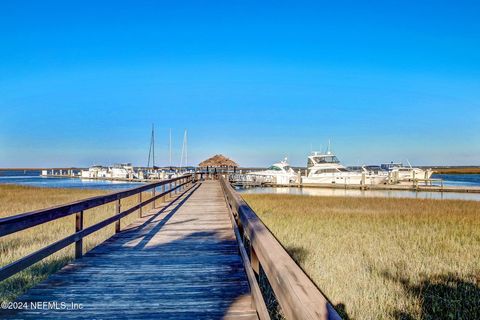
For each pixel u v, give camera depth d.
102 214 13.65
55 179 81.75
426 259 8.11
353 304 5.47
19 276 5.65
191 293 3.86
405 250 9.01
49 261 6.45
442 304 5.71
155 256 5.47
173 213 10.50
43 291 3.91
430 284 6.56
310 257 8.19
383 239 10.45
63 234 9.42
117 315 3.28
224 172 42.19
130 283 4.20
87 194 27.25
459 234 11.69
